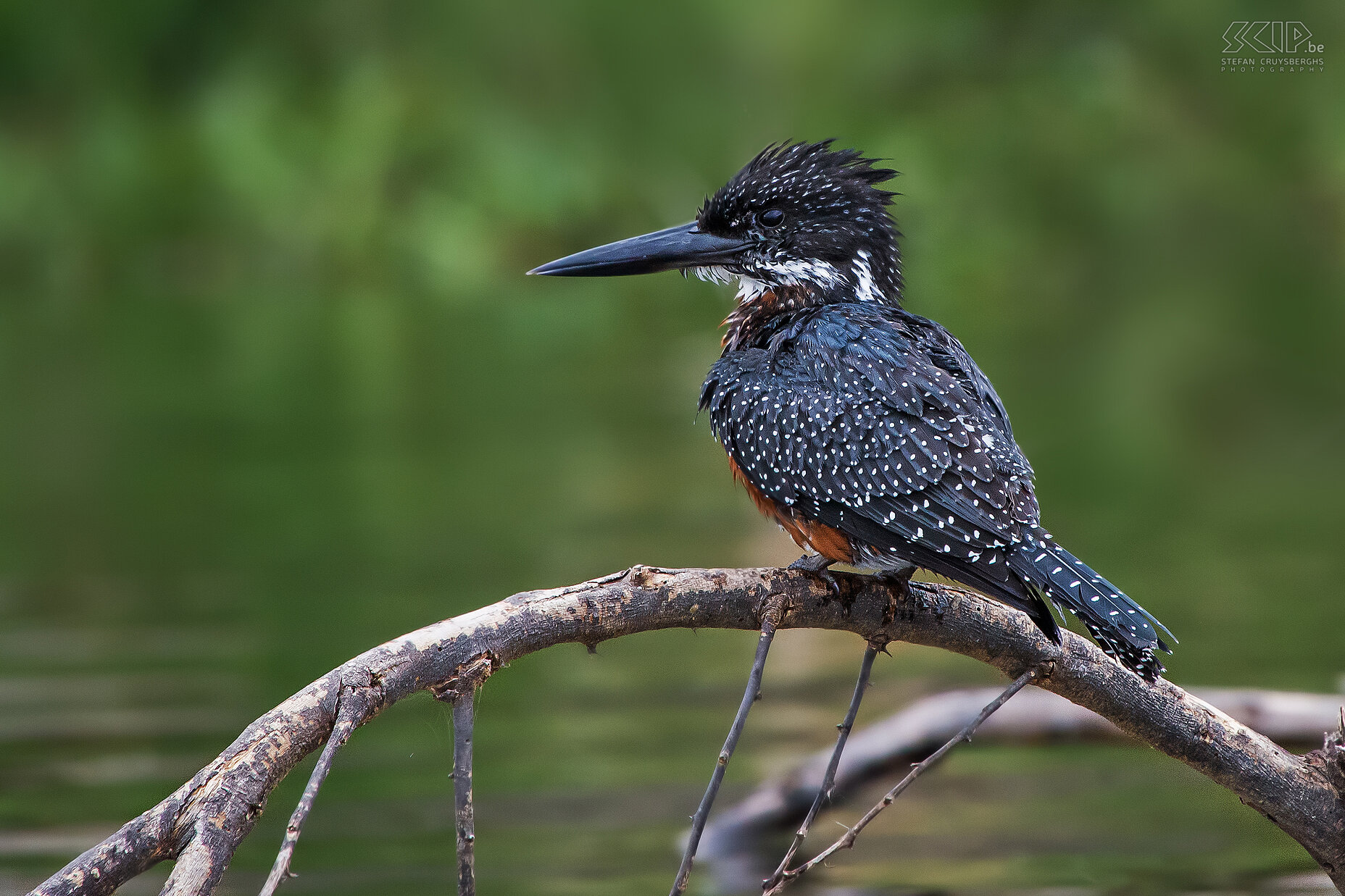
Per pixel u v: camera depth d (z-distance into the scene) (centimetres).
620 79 3231
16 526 1452
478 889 697
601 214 3222
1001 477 549
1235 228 2652
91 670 1004
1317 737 782
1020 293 2725
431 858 732
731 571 526
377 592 1189
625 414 2025
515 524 1432
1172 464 1744
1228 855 730
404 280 3170
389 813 792
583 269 687
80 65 3484
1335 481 1628
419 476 1661
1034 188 2845
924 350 599
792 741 891
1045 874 716
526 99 3316
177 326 2806
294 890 691
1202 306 2248
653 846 748
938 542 546
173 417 2022
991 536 539
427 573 1247
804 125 3120
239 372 2383
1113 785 837
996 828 773
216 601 1175
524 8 3278
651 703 980
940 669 1050
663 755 873
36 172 3300
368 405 2120
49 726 893
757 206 675
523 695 1009
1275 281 2425
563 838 755
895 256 686
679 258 683
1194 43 2858
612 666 1081
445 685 480
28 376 2338
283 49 3525
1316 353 2041
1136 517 1472
